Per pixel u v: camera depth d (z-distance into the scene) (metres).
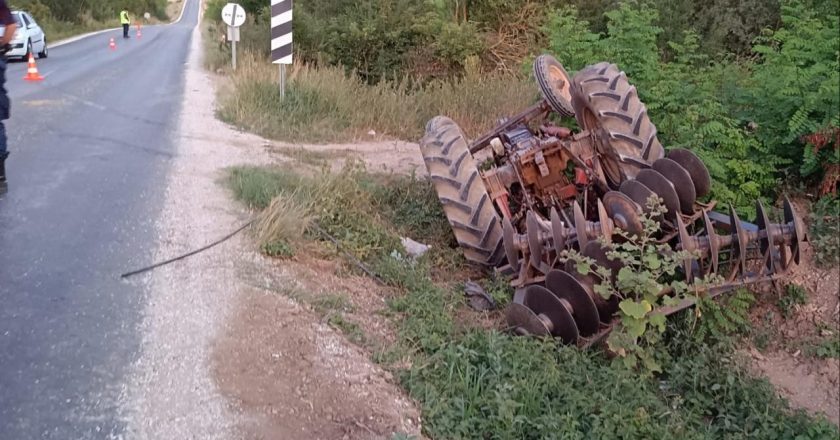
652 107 7.19
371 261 6.00
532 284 5.38
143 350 4.23
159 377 3.99
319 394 4.01
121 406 3.74
